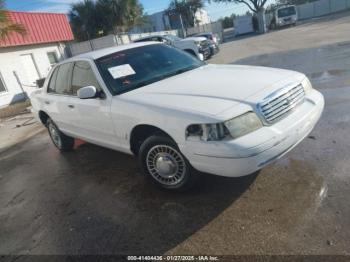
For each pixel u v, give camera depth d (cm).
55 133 639
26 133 916
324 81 779
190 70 472
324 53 1178
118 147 447
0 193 521
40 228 387
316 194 337
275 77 380
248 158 306
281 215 316
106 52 482
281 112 339
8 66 1591
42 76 1848
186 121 331
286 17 3503
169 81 423
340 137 456
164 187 397
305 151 435
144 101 379
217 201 360
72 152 642
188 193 388
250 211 332
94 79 451
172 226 334
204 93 357
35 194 488
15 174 597
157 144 378
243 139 308
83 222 378
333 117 535
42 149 724
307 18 4688
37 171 584
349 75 784
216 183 396
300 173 382
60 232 368
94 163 554
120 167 512
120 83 433
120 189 438
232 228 313
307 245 272
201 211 348
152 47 512
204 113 322
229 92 348
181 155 359
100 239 339
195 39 1794
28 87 1662
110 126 430
